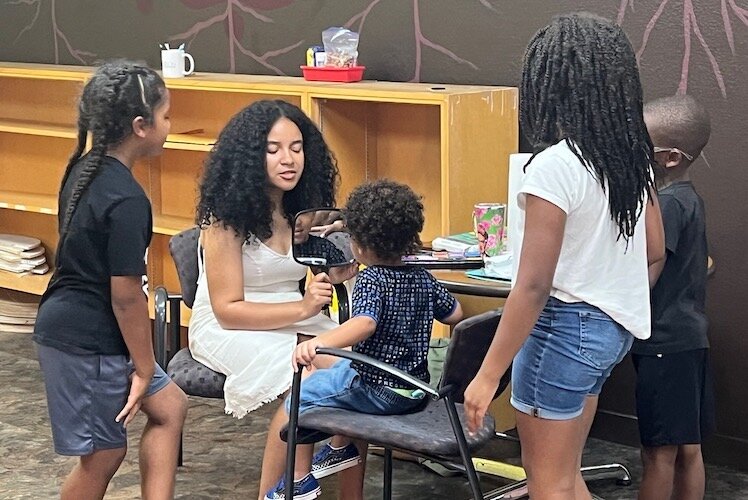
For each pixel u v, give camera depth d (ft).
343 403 9.93
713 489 12.94
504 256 11.54
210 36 17.53
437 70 15.15
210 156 11.50
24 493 12.67
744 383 13.34
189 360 11.89
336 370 10.26
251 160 11.23
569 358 8.19
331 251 11.71
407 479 13.17
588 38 8.05
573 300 8.15
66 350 9.55
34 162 19.98
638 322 8.32
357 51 15.76
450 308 10.25
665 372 10.52
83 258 9.48
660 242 9.12
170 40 18.06
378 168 15.53
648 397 10.64
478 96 13.65
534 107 8.26
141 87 9.57
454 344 8.98
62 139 19.39
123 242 9.35
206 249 11.42
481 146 13.80
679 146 10.56
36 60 19.93
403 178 15.29
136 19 18.42
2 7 20.25
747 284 13.14
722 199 13.14
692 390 10.56
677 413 10.53
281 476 10.87
